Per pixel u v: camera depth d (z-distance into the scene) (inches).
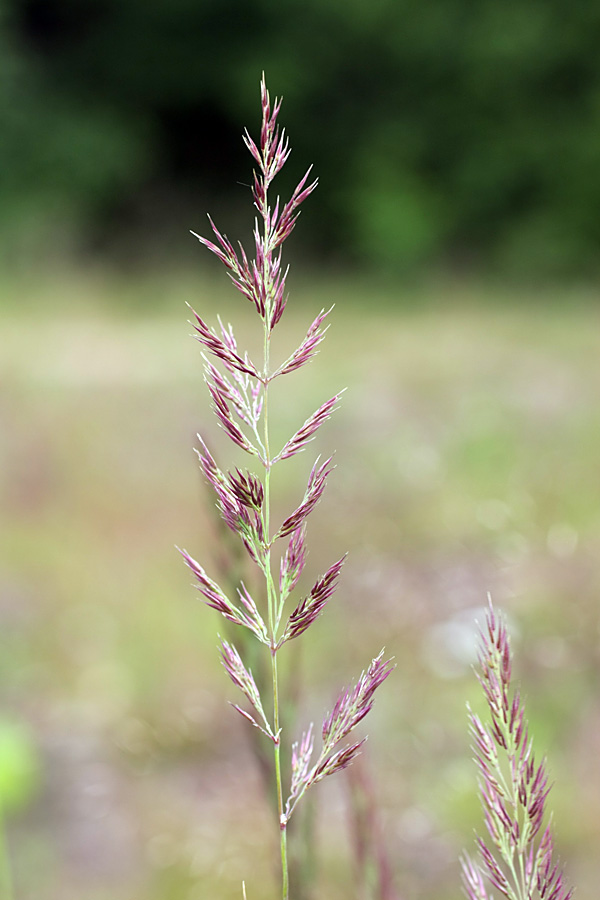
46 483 212.4
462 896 91.9
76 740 125.4
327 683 138.2
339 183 632.4
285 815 19.8
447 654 143.9
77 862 103.0
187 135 677.3
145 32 638.5
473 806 105.4
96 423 258.4
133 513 196.9
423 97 622.8
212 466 19.1
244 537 19.2
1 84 606.2
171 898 96.6
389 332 406.9
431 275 582.6
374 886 31.6
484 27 595.8
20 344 373.4
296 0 607.2
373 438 249.1
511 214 615.5
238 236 620.4
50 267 538.3
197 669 143.3
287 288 541.3
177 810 111.0
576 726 123.1
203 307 464.4
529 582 167.2
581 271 579.5
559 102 605.9
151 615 157.5
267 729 19.8
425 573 173.8
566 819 101.5
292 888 31.3
